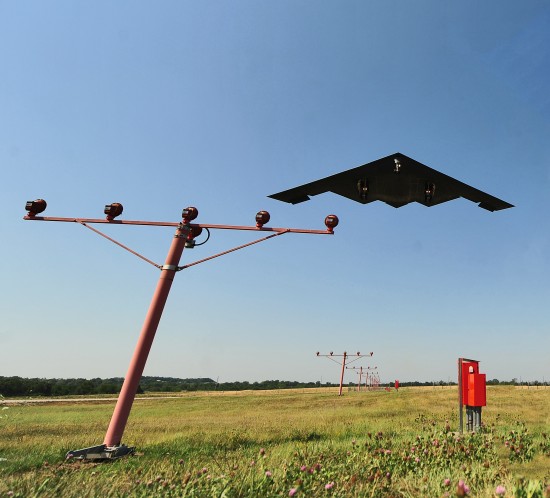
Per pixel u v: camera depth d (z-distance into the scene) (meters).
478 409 11.65
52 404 49.22
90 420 24.03
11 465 7.38
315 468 5.25
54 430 17.08
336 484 4.92
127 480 5.48
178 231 10.45
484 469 5.74
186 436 13.16
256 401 44.38
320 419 20.08
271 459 7.01
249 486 4.70
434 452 7.34
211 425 18.42
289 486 4.78
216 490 4.39
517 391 43.47
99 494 4.47
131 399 9.15
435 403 32.03
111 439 8.76
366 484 5.07
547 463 6.68
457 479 5.21
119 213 10.83
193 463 7.36
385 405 31.28
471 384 11.73
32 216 10.76
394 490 4.93
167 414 29.98
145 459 8.12
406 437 10.82
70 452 8.15
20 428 17.75
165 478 5.21
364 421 17.53
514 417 17.95
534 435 10.70
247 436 12.84
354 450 7.91
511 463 6.80
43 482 4.70
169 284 10.09
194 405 41.25
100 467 7.18
